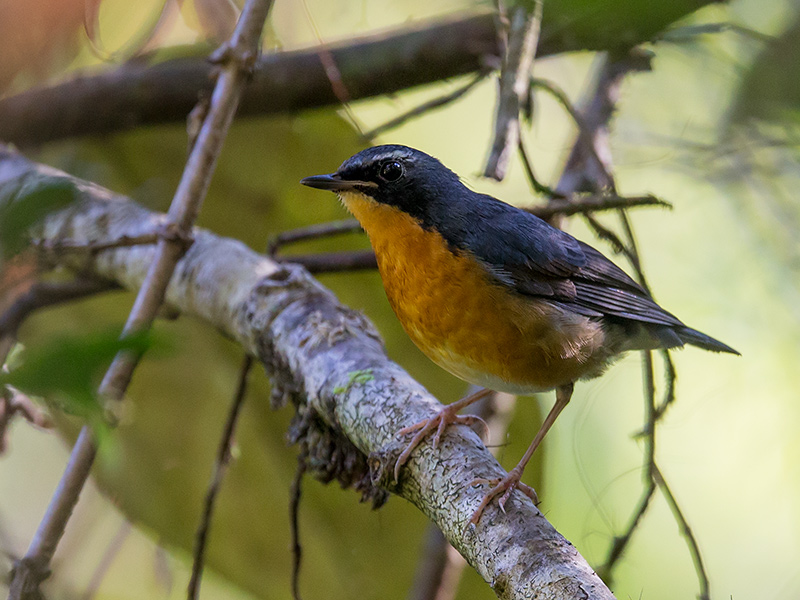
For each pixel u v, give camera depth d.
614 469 12.05
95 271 10.08
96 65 11.73
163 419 11.16
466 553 6.35
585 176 10.66
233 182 12.15
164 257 7.70
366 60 10.91
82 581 11.05
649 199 9.43
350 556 11.39
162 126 11.73
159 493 10.96
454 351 8.70
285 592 11.23
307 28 11.41
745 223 12.14
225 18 10.55
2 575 6.54
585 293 9.27
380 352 8.13
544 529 6.11
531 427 11.83
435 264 8.53
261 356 8.65
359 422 7.39
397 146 9.03
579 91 13.09
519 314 8.51
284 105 11.23
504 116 7.91
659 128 11.66
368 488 7.91
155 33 9.81
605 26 4.85
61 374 2.80
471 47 10.76
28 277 5.73
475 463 6.75
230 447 9.05
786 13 9.27
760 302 12.24
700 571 8.49
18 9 5.78
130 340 2.85
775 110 8.95
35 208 3.87
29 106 11.02
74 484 6.37
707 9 9.94
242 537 11.22
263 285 8.84
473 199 9.07
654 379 9.48
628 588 11.57
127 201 10.45
